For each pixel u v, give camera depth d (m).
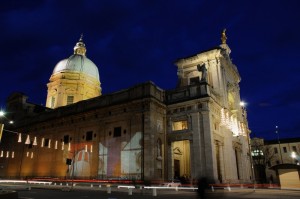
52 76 58.38
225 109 37.16
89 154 35.81
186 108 33.25
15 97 56.28
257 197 16.44
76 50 65.12
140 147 30.86
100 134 35.59
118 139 33.44
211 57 40.34
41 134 45.28
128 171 30.95
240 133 42.94
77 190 23.48
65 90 55.34
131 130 32.47
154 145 30.88
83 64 59.34
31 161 45.22
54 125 43.28
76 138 38.53
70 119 40.75
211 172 28.59
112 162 32.91
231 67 45.88
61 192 20.95
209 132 30.28
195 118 31.89
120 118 34.12
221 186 29.34
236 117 41.66
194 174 29.69
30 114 51.69
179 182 30.94
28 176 43.75
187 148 39.38
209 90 33.09
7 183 37.31
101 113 36.62
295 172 28.19
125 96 34.81
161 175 31.11
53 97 56.81
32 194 18.45
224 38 49.47
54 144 41.94
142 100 32.03
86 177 34.56
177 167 37.50
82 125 38.50
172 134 33.34
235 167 37.66
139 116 32.28
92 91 59.19
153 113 31.98
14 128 51.91
